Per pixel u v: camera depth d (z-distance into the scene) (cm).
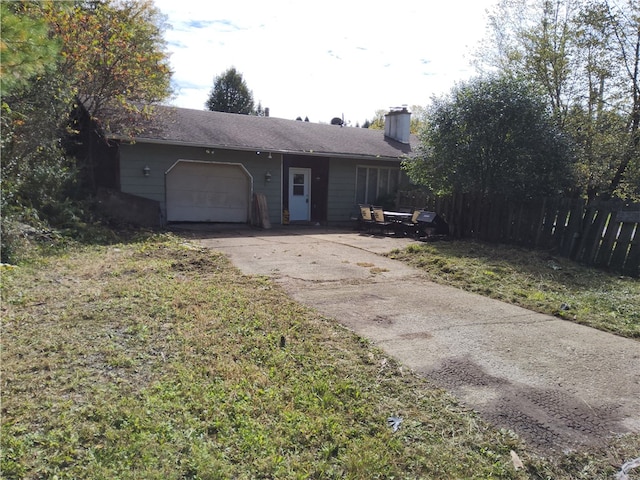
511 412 293
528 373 354
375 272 718
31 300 483
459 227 1081
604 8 1087
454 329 453
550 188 946
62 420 261
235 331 414
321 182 1520
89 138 1236
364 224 1291
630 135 1094
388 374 342
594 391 326
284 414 278
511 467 239
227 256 811
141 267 664
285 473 228
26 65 407
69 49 1026
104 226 995
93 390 297
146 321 431
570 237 810
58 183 922
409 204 1346
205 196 1325
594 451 254
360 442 255
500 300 573
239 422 267
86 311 452
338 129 1789
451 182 1045
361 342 404
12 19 392
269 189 1398
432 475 232
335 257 841
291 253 870
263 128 1527
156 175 1211
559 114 1164
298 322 446
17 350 355
